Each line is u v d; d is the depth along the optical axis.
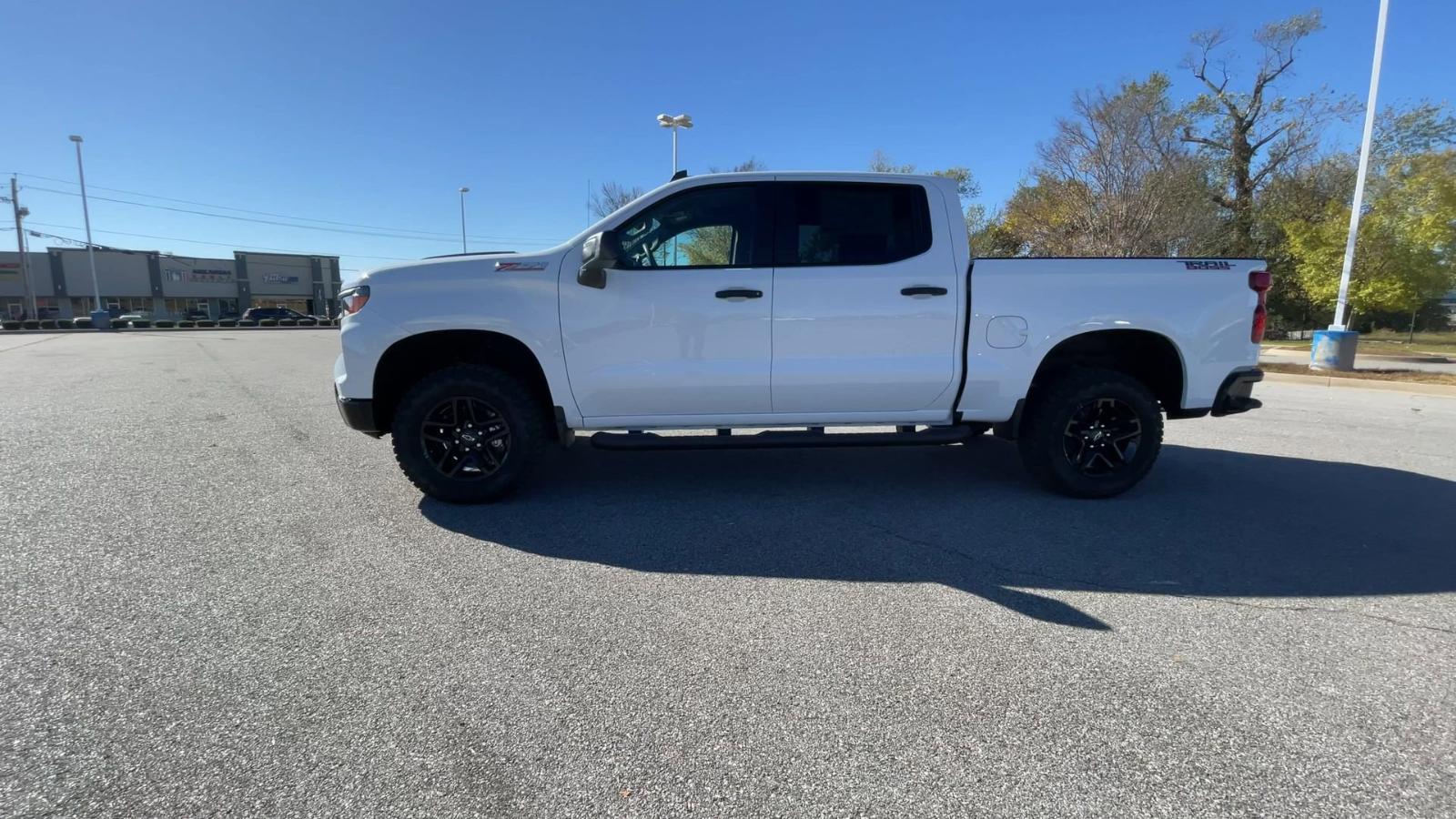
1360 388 12.80
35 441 6.41
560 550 3.77
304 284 66.50
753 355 4.37
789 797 1.96
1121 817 1.89
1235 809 1.92
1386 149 26.20
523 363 4.66
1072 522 4.26
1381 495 4.91
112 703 2.36
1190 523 4.25
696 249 4.42
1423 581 3.44
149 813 1.88
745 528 4.12
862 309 4.37
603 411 4.43
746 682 2.53
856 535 4.02
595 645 2.77
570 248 4.34
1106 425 4.66
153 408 8.51
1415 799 1.96
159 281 59.75
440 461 4.46
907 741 2.20
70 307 56.91
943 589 3.31
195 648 2.72
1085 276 4.45
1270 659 2.71
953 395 4.52
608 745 2.17
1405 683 2.54
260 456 5.86
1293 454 6.30
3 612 3.00
